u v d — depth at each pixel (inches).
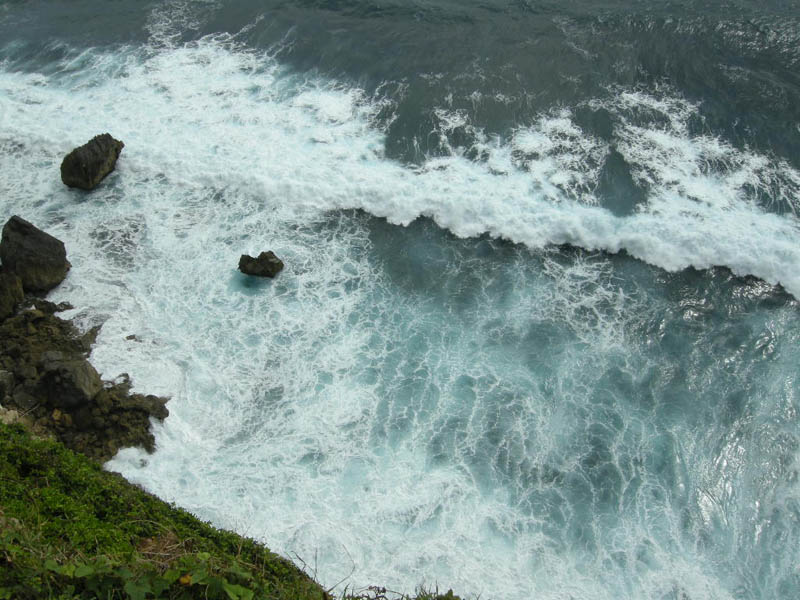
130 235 1052.5
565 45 1371.8
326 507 733.3
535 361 881.5
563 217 1039.0
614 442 796.6
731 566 692.1
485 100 1251.2
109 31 1508.4
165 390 836.6
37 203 1111.0
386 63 1358.3
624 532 718.5
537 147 1155.3
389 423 813.9
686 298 951.6
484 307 951.0
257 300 957.2
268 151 1181.1
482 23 1460.4
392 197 1092.5
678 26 1390.3
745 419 813.9
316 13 1523.1
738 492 749.9
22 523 600.1
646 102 1229.7
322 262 1015.0
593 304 949.8
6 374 813.2
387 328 925.2
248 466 768.3
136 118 1264.8
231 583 577.6
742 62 1299.2
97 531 621.9
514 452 786.8
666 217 1029.8
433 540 707.4
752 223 1012.5
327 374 866.8
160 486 745.0
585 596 667.4
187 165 1162.6
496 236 1045.2
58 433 775.1
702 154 1128.2
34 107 1304.1
